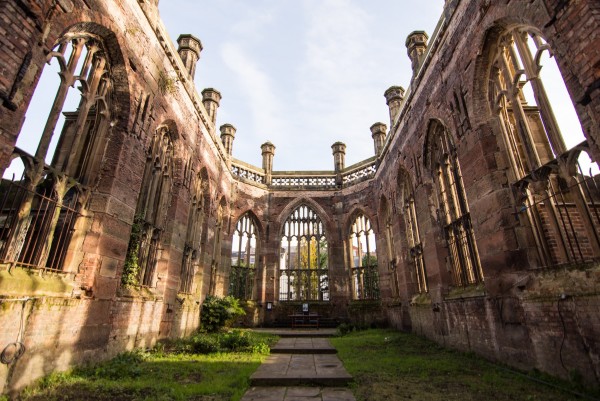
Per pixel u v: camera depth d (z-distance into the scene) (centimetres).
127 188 883
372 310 1973
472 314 955
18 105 539
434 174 1269
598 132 529
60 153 862
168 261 1171
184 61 1450
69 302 682
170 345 1116
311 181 2467
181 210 1279
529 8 679
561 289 640
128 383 629
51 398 539
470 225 1020
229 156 2183
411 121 1448
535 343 702
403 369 771
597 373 556
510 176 838
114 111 877
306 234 2359
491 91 909
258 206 2317
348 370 756
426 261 1291
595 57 523
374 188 2142
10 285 552
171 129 1220
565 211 686
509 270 793
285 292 2408
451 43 1060
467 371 754
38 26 576
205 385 629
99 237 780
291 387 645
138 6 935
